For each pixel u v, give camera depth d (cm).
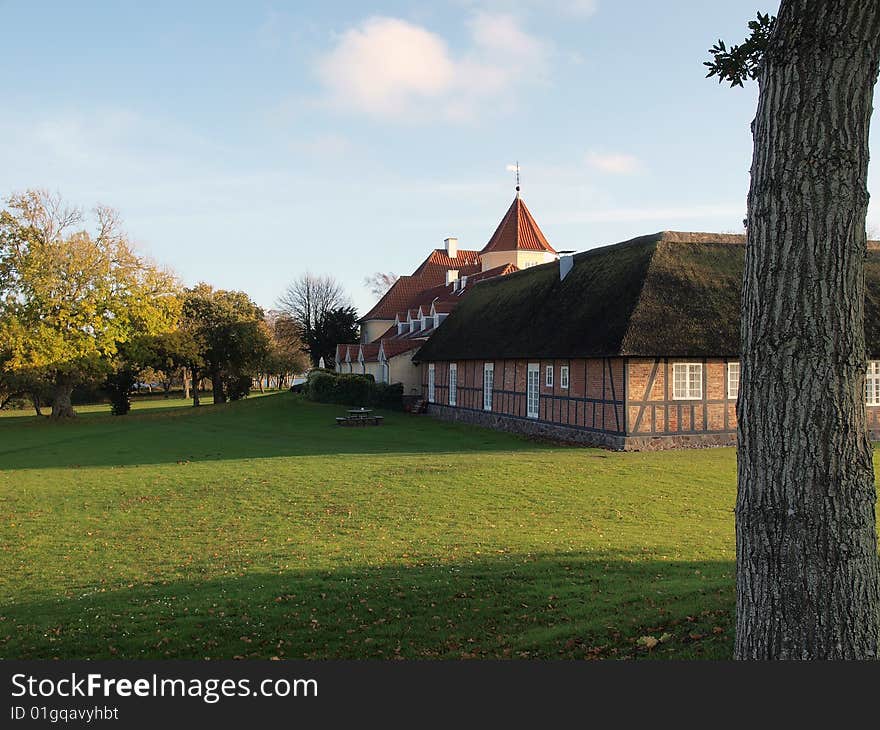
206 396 7319
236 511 1449
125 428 3600
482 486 1586
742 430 457
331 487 1647
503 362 3023
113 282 4066
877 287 2412
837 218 429
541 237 5306
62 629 787
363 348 5091
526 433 2798
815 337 428
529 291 3147
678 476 1639
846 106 429
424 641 716
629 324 2170
